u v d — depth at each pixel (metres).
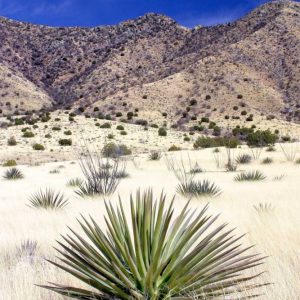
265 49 152.38
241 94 131.00
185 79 141.88
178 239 4.11
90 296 3.95
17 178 32.84
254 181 21.12
